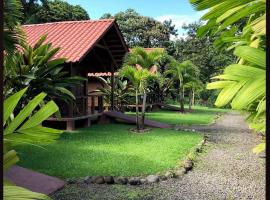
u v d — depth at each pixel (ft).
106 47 45.70
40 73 30.89
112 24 45.37
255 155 27.68
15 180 17.85
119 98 61.41
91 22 46.21
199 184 19.80
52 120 38.17
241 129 44.32
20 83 29.12
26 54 30.32
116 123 46.91
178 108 75.20
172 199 17.26
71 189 18.24
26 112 6.39
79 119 40.09
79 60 37.35
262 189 19.02
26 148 27.30
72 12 96.32
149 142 32.04
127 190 18.34
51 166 22.09
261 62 3.94
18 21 14.40
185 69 68.74
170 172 21.26
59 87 31.40
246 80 3.75
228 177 21.38
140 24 116.37
